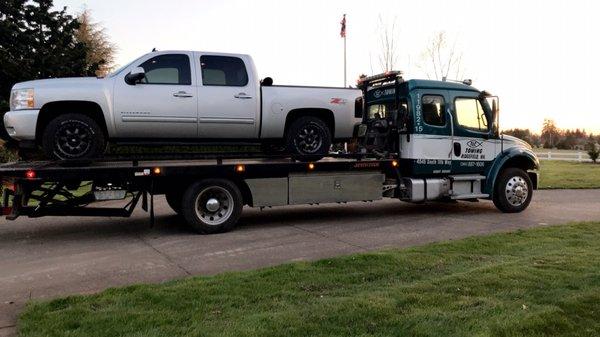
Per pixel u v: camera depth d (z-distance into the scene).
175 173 8.18
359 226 9.27
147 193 8.61
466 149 10.59
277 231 8.77
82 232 8.75
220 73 8.38
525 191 11.03
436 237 8.15
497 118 10.84
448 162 10.44
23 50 21.94
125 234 8.55
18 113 7.36
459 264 6.04
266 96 8.53
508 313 4.18
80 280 5.70
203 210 8.53
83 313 4.29
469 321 4.02
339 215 10.70
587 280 5.13
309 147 8.89
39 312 4.35
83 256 6.89
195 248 7.39
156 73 8.05
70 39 24.81
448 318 4.09
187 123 8.11
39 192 8.23
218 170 8.45
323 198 9.48
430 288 4.89
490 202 12.87
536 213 10.87
